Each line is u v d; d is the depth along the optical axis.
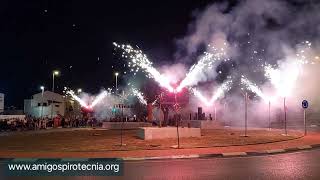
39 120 49.38
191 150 21.27
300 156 19.06
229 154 19.66
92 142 26.66
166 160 18.09
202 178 12.72
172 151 20.88
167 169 14.98
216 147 22.67
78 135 34.34
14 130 45.09
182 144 24.30
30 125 47.34
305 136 30.91
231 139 27.56
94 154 20.08
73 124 54.50
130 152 20.70
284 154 20.08
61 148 23.00
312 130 39.97
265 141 26.05
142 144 24.64
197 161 17.53
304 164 15.97
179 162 17.25
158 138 28.59
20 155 19.91
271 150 21.00
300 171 13.98
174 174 13.69
